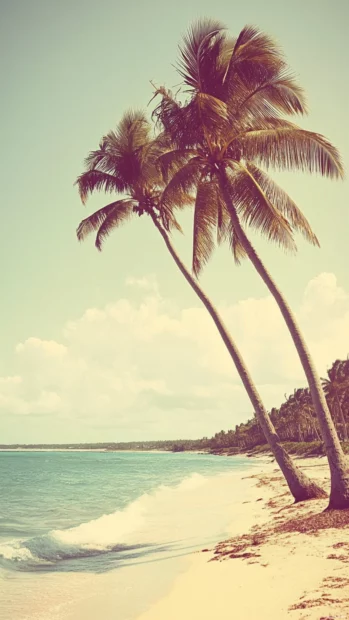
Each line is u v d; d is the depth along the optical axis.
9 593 8.54
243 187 15.14
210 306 16.88
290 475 15.50
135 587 8.61
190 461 108.44
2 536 15.91
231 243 18.36
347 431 85.69
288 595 6.77
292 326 13.96
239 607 6.63
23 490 34.97
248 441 149.12
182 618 6.64
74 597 8.25
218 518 16.52
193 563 9.77
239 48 15.20
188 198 19.70
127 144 20.28
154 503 23.56
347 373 85.75
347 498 12.12
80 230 20.89
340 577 7.19
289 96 14.98
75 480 46.69
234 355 16.12
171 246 18.78
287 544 9.88
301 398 115.00
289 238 14.77
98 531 15.24
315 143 13.96
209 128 14.74
